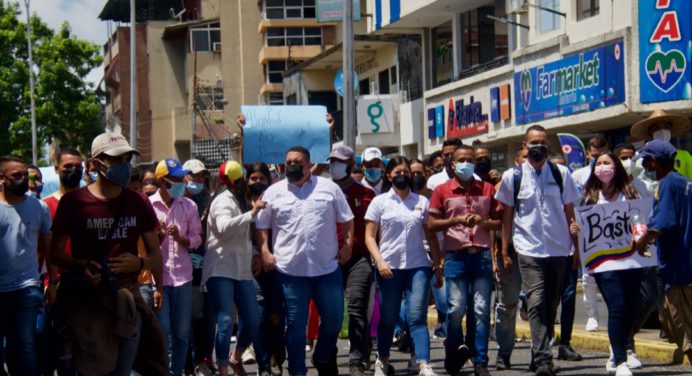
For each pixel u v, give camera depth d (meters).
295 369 12.66
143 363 10.39
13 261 11.92
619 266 12.81
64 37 74.94
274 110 19.00
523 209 13.16
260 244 12.84
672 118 14.07
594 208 12.98
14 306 11.98
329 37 73.19
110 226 9.98
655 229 12.11
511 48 36.56
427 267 13.45
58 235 9.97
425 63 45.19
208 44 82.50
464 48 41.38
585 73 30.42
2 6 75.56
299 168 12.71
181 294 13.30
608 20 29.80
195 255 14.19
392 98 47.56
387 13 44.53
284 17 72.94
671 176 12.19
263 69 76.94
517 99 34.59
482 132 37.41
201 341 14.38
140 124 90.94
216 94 79.81
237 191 13.93
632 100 28.34
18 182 11.86
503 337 14.42
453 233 13.32
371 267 13.81
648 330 17.20
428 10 41.12
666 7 27.59
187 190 14.47
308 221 12.67
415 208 13.47
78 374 10.10
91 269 9.82
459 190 13.44
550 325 13.52
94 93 75.88
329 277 12.73
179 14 88.69
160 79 89.81
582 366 14.56
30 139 74.56
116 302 9.82
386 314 13.59
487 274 13.34
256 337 14.02
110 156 9.89
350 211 12.95
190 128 85.12
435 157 17.88
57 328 10.22
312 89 61.81
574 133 33.47
